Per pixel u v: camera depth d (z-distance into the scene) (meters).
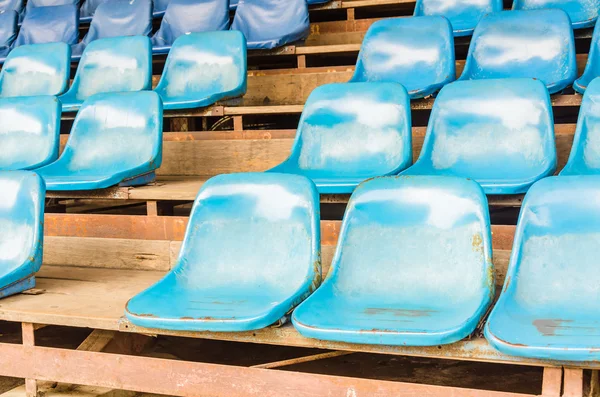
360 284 2.48
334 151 3.51
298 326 2.17
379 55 4.61
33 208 2.96
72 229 3.51
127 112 3.85
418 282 2.43
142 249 3.31
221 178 2.79
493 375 2.79
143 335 3.04
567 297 2.25
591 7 5.04
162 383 2.50
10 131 4.05
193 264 2.71
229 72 4.73
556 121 4.78
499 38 4.45
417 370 2.86
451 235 2.44
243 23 5.86
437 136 3.39
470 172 3.25
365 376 2.81
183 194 3.36
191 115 4.48
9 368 2.72
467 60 4.46
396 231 2.52
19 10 7.44
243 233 2.70
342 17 6.59
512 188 2.89
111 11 6.48
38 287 3.02
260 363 2.96
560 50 4.30
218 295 2.58
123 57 5.01
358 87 3.57
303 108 4.00
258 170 4.08
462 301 2.32
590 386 2.18
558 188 2.37
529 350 1.92
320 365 2.94
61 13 6.74
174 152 4.22
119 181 3.48
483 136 3.32
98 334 2.77
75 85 5.07
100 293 2.90
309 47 5.52
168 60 4.92
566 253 2.31
